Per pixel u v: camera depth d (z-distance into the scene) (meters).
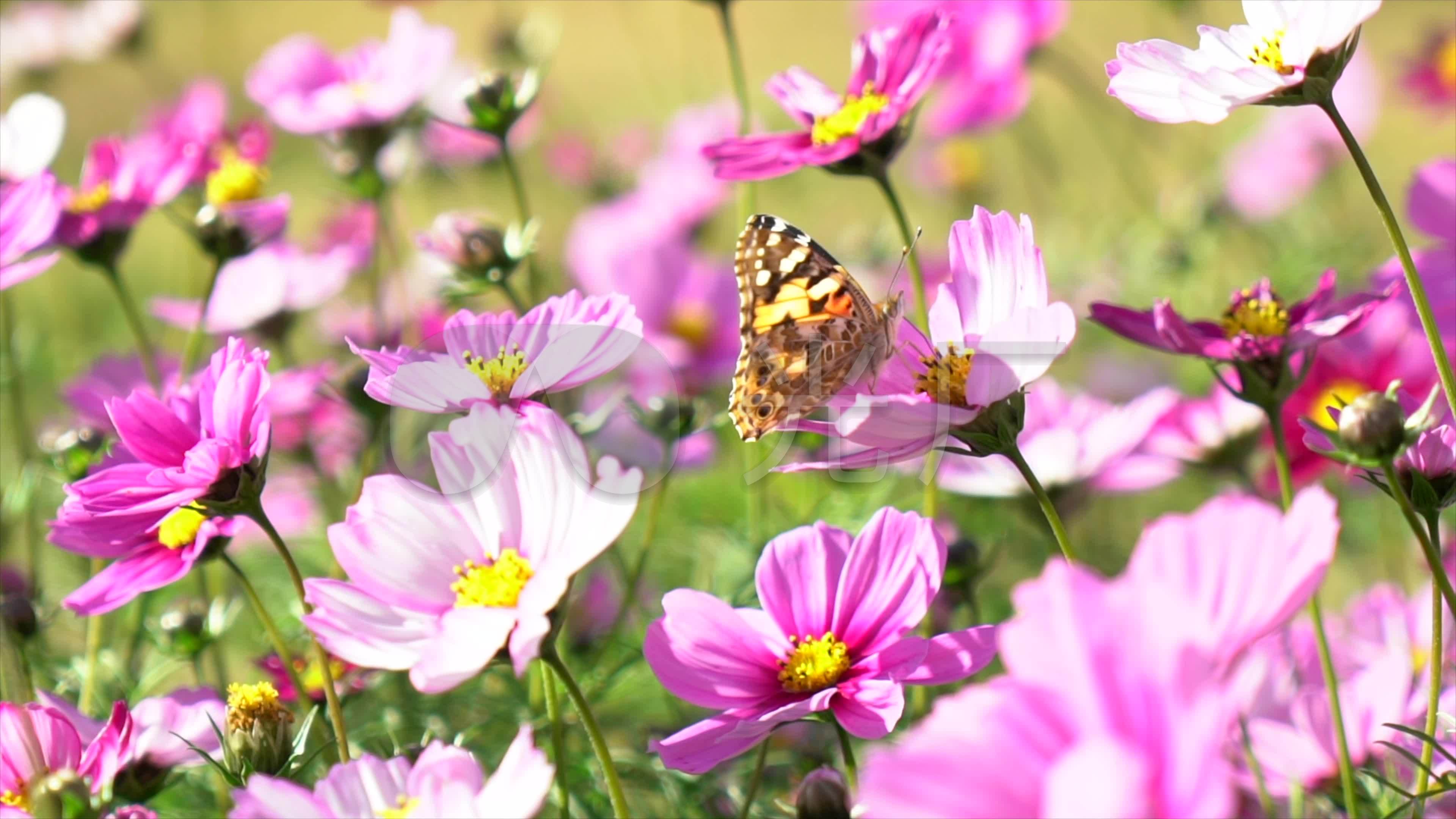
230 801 1.12
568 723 1.18
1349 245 1.83
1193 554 0.93
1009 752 0.91
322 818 0.97
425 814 0.96
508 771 0.96
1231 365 1.05
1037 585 0.91
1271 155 1.99
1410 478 1.01
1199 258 1.86
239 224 1.25
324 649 1.04
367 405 1.22
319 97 1.45
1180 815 0.89
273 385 1.25
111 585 1.05
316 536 1.43
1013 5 1.64
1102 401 1.27
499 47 1.98
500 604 0.98
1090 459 1.17
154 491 1.02
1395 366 1.16
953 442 1.16
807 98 1.15
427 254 1.23
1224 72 1.01
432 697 1.20
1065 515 1.18
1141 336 1.05
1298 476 1.18
